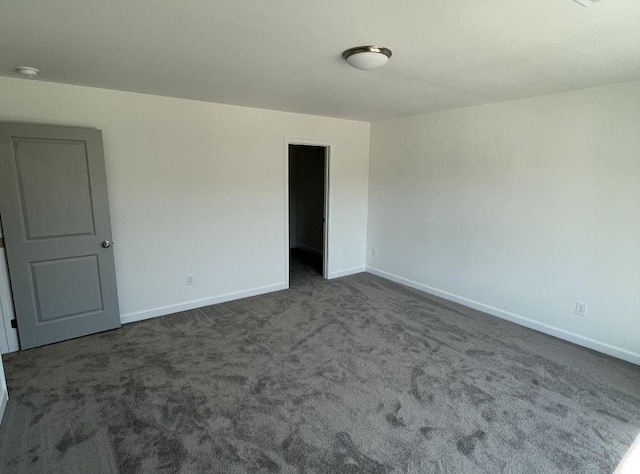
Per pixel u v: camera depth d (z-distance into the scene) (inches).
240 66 99.4
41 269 121.0
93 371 108.7
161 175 144.6
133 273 143.9
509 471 73.0
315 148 269.0
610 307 120.2
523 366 113.0
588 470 73.2
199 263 159.8
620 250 116.6
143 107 136.8
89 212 127.3
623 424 86.8
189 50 86.7
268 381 104.2
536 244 138.1
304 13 66.1
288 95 136.6
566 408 92.7
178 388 100.3
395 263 201.9
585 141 121.3
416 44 81.7
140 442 80.1
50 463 74.2
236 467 73.6
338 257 210.7
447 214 170.2
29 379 104.0
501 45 81.8
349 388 100.9
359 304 167.3
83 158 123.7
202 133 151.9
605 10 63.4
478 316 154.0
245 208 169.5
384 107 159.8
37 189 117.2
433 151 173.5
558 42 79.2
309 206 281.9
